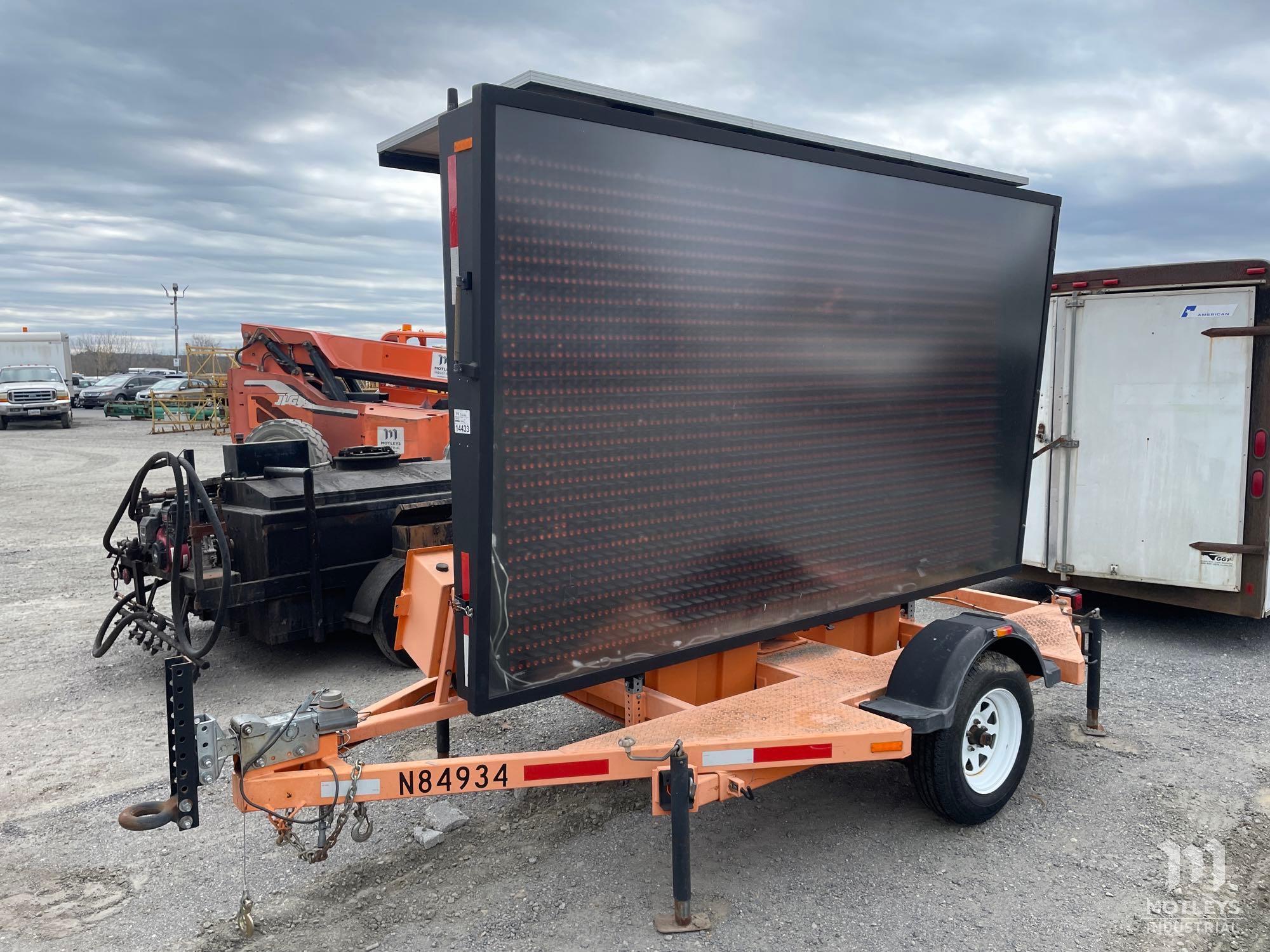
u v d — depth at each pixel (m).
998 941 3.11
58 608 7.95
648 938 3.14
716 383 3.53
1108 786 4.34
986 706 4.03
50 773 4.60
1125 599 8.30
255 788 2.88
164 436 25.83
